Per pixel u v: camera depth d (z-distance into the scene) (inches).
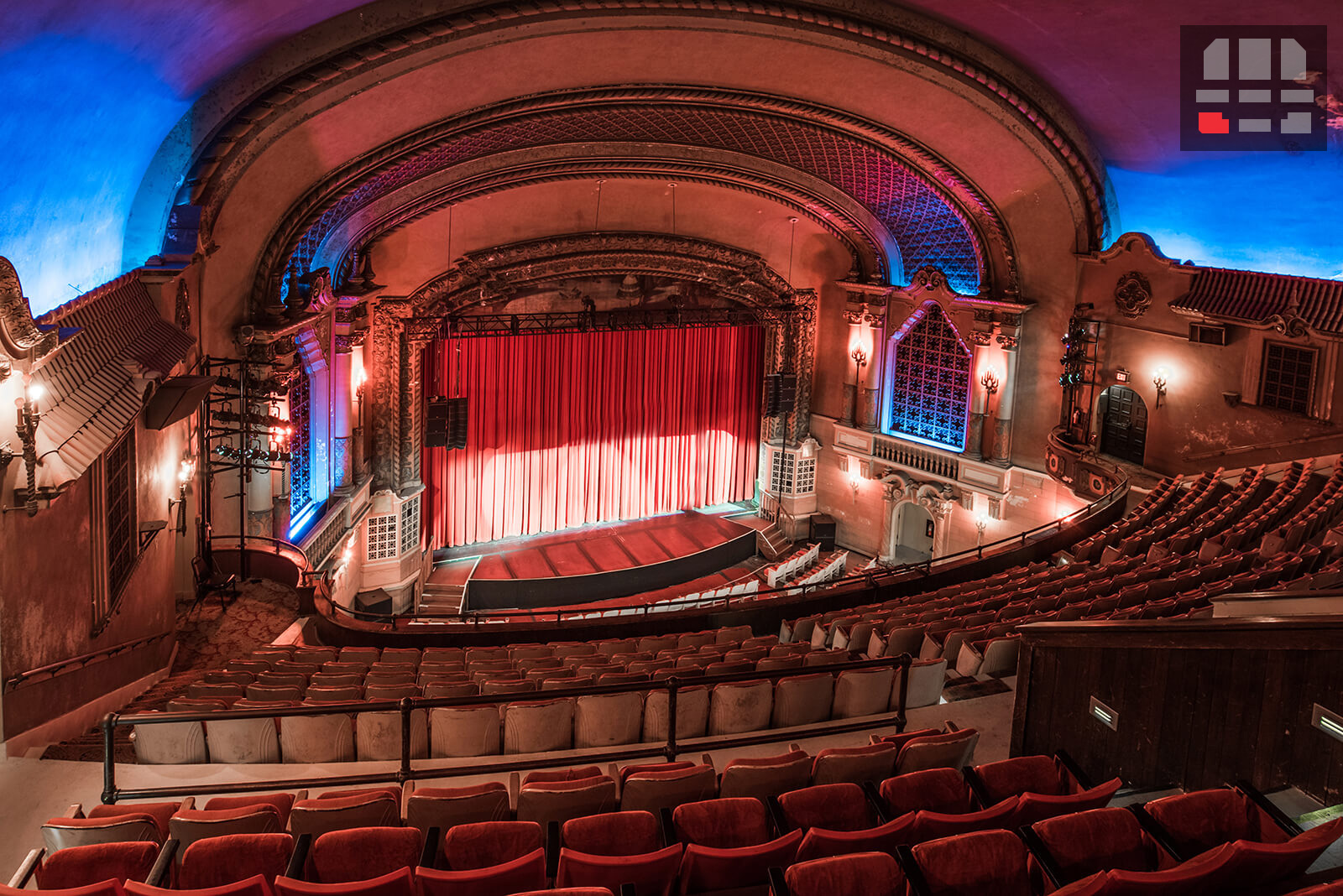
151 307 568.4
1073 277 941.2
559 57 700.0
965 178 901.8
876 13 699.4
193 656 587.5
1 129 385.1
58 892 188.7
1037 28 685.3
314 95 607.8
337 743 340.8
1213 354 824.9
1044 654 309.3
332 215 812.6
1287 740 239.3
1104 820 211.6
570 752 351.3
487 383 1078.4
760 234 1122.0
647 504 1208.8
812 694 371.6
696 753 341.4
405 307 964.6
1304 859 191.0
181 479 617.3
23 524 374.6
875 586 676.7
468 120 745.0
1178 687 265.3
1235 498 719.1
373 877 218.8
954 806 250.2
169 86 502.0
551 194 1011.3
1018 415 1020.5
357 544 954.7
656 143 932.0
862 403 1160.2
